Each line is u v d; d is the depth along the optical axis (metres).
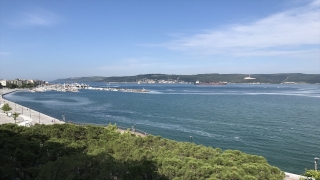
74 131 46.16
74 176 25.53
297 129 97.75
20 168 31.86
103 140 42.56
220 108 166.62
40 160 33.19
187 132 93.94
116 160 31.55
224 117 128.50
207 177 28.25
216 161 33.12
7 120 105.50
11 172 29.56
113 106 180.88
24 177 30.61
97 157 30.45
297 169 56.56
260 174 30.16
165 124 110.50
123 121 118.94
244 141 80.38
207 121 117.12
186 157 33.84
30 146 36.69
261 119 121.38
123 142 39.03
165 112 148.38
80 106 181.12
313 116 129.38
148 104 194.25
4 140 38.03
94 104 195.00
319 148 72.00
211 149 39.66
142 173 28.11
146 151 35.28
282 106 174.62
